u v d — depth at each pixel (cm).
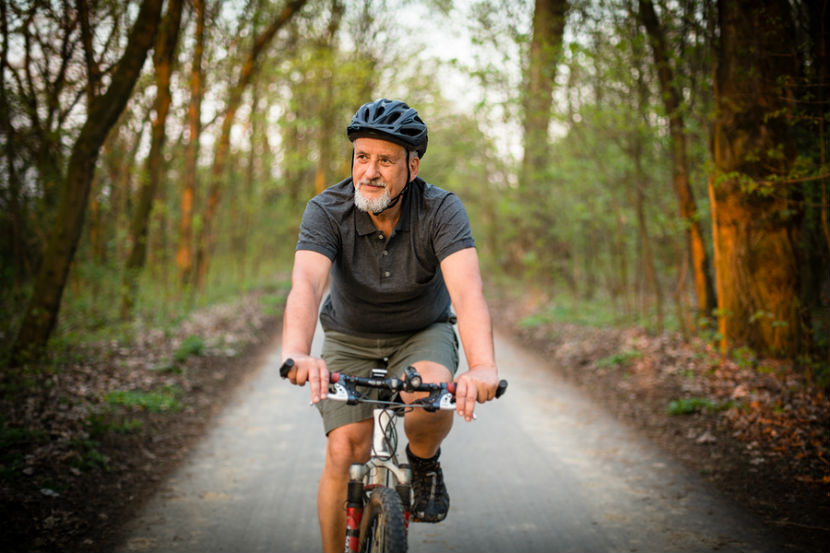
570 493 411
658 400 598
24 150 706
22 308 704
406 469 238
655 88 768
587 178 957
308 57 1441
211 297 1323
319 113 1575
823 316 653
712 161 681
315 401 192
